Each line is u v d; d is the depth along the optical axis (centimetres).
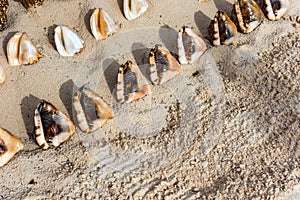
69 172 164
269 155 163
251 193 155
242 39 189
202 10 197
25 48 183
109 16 188
